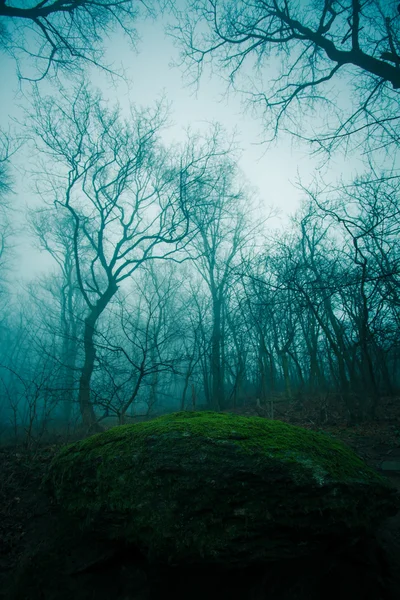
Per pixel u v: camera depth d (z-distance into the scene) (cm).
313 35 618
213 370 1518
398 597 233
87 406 989
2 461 495
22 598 270
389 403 1077
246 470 239
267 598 223
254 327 1321
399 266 627
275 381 2169
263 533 226
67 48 750
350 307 1109
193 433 272
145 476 254
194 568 237
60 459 324
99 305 1320
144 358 683
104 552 266
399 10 514
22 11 659
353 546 245
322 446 284
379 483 266
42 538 314
